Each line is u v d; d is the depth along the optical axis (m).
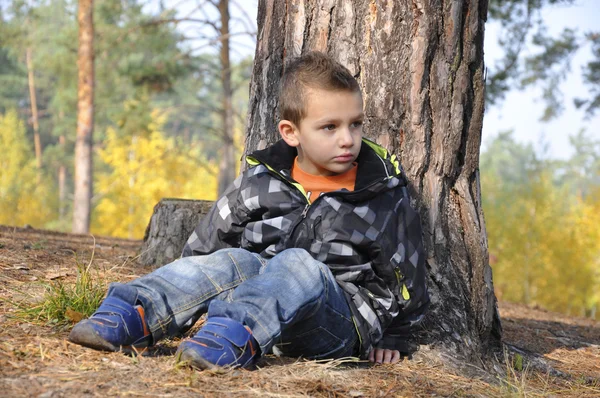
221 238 2.65
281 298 2.26
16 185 29.98
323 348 2.48
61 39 19.91
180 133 51.50
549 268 22.38
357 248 2.51
